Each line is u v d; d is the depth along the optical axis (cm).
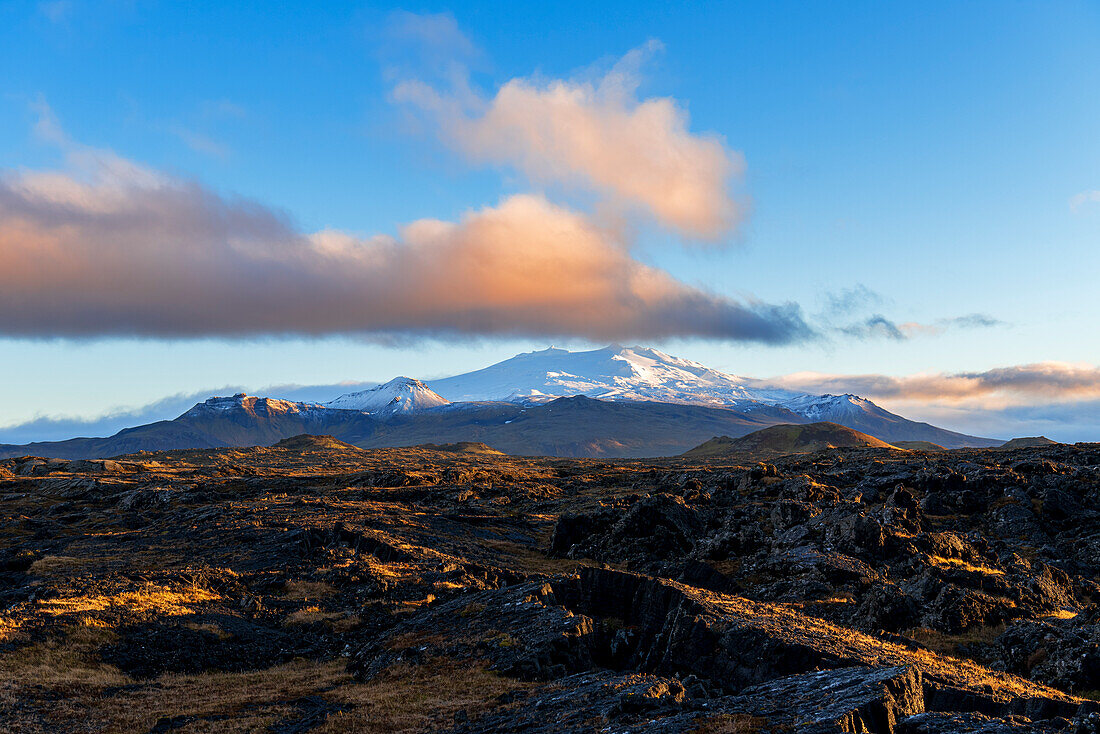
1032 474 12356
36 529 13288
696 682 4216
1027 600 6525
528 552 10681
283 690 4850
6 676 4778
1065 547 9250
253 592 7431
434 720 3919
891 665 4281
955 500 11131
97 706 4419
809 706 3269
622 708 3519
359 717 4053
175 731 4016
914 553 7669
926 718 3055
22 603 6344
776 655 4494
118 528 13050
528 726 3575
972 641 5744
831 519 8656
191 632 6006
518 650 4881
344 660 5716
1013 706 3625
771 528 9312
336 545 9725
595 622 5425
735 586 7825
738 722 3106
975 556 8025
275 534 10350
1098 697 4644
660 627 5391
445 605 6303
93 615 6003
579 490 17625
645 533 9956
